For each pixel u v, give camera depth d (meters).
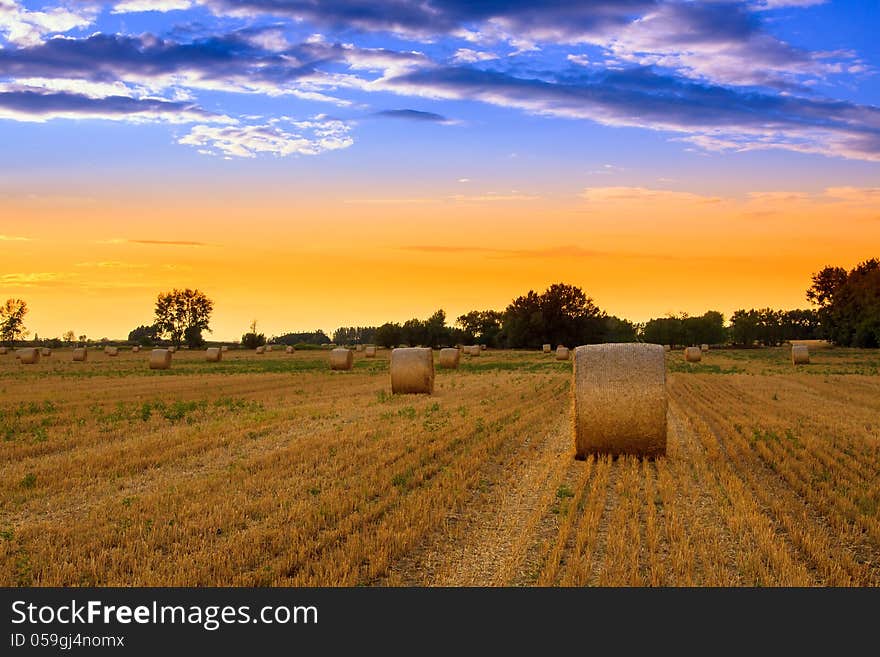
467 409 25.55
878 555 10.08
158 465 15.99
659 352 16.69
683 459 16.44
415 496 12.78
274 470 14.95
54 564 9.48
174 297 145.50
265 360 76.38
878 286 109.50
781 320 149.62
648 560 9.65
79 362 70.19
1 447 17.89
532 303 130.88
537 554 9.96
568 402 28.22
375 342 134.12
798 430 20.41
